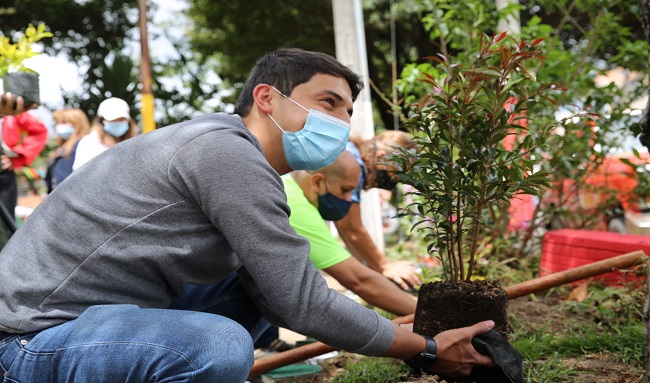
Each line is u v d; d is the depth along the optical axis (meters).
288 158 2.44
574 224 5.32
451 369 2.43
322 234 3.37
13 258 2.21
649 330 2.25
